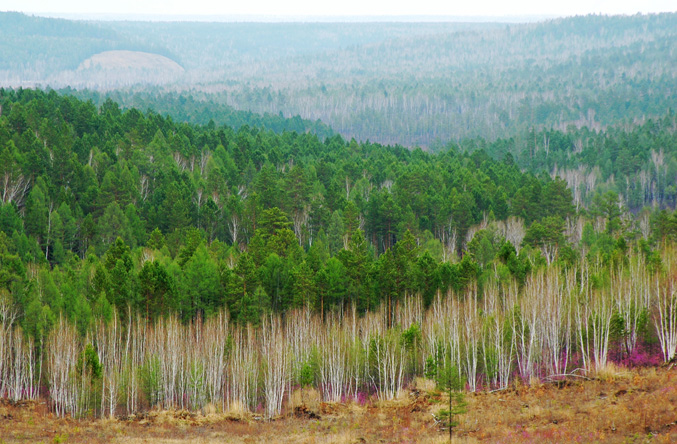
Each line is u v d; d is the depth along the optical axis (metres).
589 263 87.31
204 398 64.25
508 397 57.81
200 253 80.31
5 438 51.94
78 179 121.00
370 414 57.97
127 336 70.12
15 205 106.25
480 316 72.94
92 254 86.56
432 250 103.00
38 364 67.75
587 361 66.69
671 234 104.19
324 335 71.31
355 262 80.94
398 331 71.56
